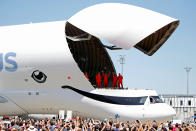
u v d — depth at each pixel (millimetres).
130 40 21594
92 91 23109
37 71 23547
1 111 25391
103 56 28500
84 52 28703
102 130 11891
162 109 23531
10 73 24234
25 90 24266
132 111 22984
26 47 23828
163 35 23688
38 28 24641
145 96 23656
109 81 28906
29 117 26188
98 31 21938
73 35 26938
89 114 23594
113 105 23000
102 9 23281
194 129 14344
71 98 23234
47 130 12461
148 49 25812
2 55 24297
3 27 26438
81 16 23156
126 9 22812
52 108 24203
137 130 12828
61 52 22781
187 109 58812
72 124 12938
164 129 13125
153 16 22266
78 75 22797
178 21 22000
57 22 24609
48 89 23734
